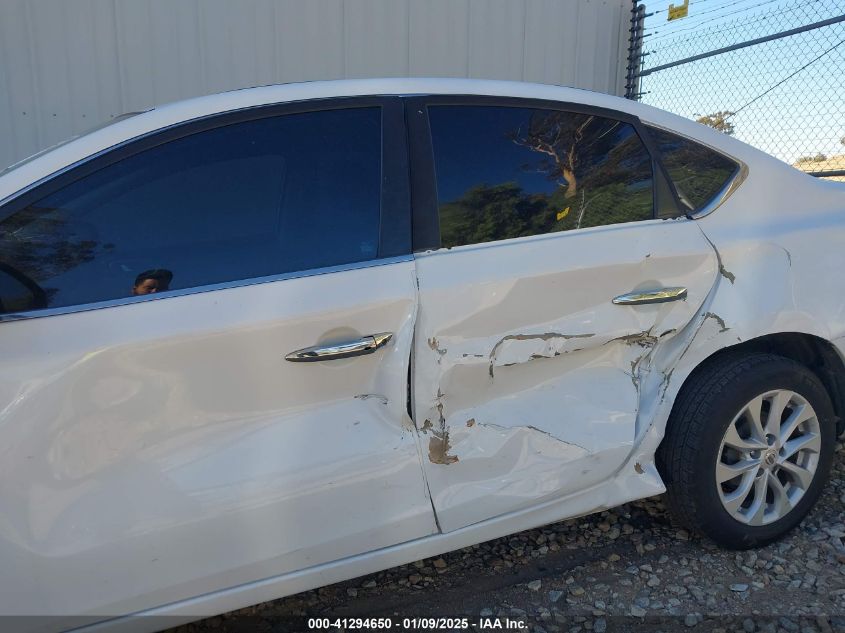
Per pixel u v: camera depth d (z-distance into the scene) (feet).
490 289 6.80
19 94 15.28
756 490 8.20
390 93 7.13
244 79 16.42
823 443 8.45
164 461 5.82
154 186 6.17
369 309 6.38
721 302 7.86
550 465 7.15
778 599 7.54
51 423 5.49
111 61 15.66
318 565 6.33
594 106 7.98
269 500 6.05
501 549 8.83
